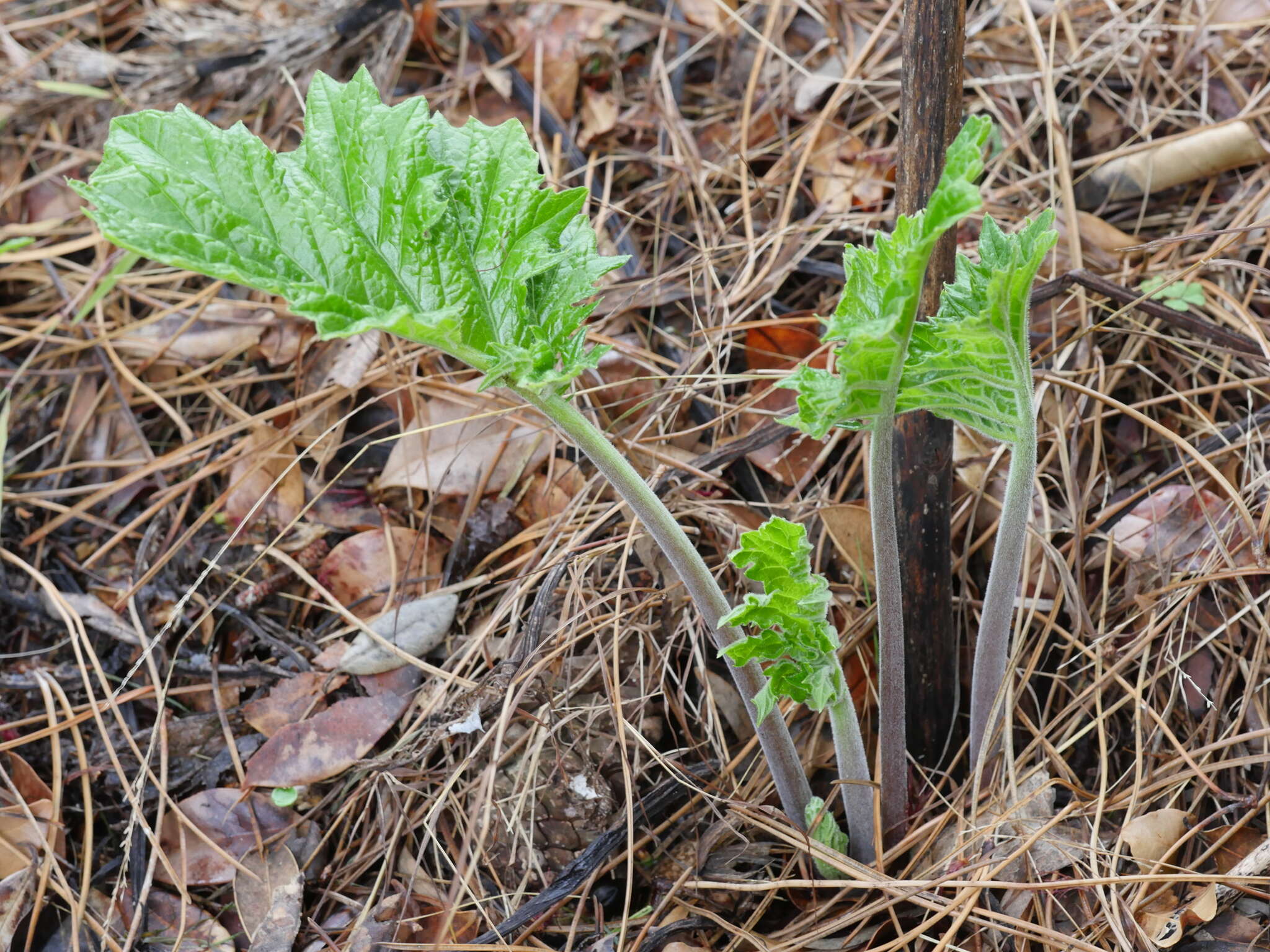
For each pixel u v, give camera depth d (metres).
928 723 0.40
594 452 0.31
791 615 0.32
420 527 0.45
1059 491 0.44
